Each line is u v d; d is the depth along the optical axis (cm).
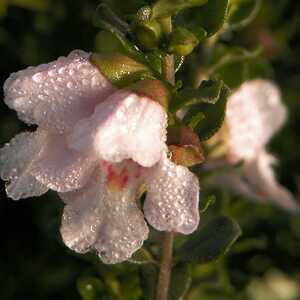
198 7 7
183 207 6
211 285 9
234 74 9
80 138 6
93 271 8
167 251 7
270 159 10
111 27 6
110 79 6
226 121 9
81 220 6
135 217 6
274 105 9
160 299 7
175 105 6
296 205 10
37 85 6
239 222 10
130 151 6
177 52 6
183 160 6
